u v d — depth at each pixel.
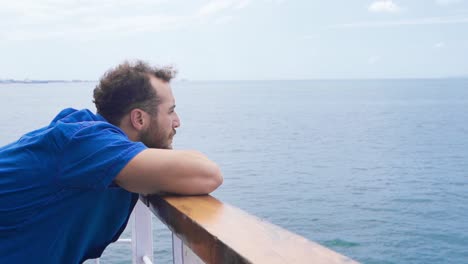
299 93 75.56
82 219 1.46
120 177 1.36
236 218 1.06
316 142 44.69
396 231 11.77
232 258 0.80
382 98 65.00
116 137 1.41
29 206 1.37
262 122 55.03
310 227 11.88
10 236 1.39
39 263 1.42
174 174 1.34
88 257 1.67
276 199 16.19
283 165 29.83
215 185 1.39
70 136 1.39
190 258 1.48
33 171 1.37
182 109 41.25
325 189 22.75
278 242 0.84
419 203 16.80
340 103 71.75
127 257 6.24
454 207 15.38
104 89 1.62
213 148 31.95
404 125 36.94
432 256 9.88
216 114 51.03
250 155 31.89
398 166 28.30
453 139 24.78
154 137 1.63
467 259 9.99
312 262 0.72
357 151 37.97
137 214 2.33
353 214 14.41
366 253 9.98
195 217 1.07
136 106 1.59
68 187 1.38
